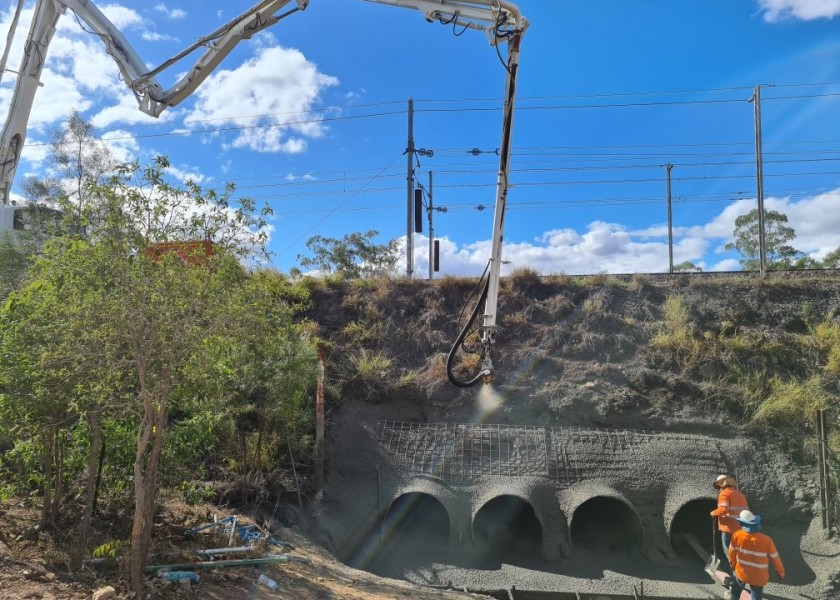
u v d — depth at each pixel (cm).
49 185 2117
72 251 550
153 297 528
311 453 1176
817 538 1012
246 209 571
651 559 1003
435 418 1338
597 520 1102
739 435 1218
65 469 754
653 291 1616
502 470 1137
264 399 1041
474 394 1368
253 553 737
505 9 784
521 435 1205
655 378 1351
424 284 1714
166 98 1074
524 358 1441
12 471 743
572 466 1130
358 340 1534
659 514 1054
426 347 1526
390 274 1789
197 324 543
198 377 582
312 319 1606
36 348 588
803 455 1152
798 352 1406
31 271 655
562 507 1063
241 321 570
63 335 546
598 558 1022
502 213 827
